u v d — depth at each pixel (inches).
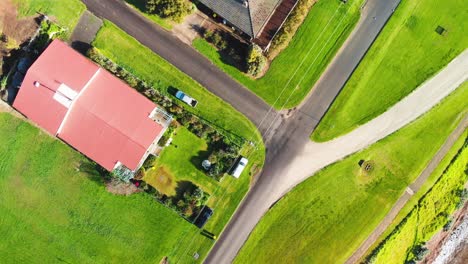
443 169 2571.4
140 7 2442.2
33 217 2429.9
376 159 2491.4
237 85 2445.9
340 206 2481.5
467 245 2716.5
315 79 2460.6
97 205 2422.5
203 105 2427.4
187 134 2422.5
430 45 2509.8
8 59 2391.7
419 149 2522.1
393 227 2529.5
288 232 2463.1
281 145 2453.2
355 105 2476.6
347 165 2479.1
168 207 2406.5
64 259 2428.6
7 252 2432.3
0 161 2422.5
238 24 2331.4
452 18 2517.2
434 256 2669.8
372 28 2481.5
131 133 2229.3
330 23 2463.1
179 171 2417.6
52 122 2265.0
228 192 2428.6
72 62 2268.7
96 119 2223.2
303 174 2463.1
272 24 2385.6
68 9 2432.3
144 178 2405.3
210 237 2429.9
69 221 2429.9
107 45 2428.6
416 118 2512.3
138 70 2427.4
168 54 2437.3
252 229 2453.2
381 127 2492.6
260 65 2364.7
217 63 2439.7
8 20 2415.1
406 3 2496.3
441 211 2632.9
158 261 2421.3
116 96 2276.1
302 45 2447.1
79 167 2420.0
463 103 2554.1
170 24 2439.7
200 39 2439.7
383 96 2491.4
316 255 2465.6
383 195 2502.5
